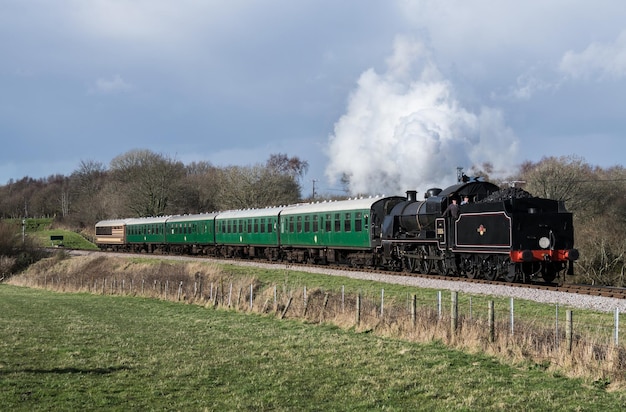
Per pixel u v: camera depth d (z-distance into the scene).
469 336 14.07
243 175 78.38
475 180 26.36
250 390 10.97
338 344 15.02
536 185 55.25
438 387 10.83
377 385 11.12
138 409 9.66
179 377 11.96
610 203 52.97
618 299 18.45
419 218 27.55
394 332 16.06
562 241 22.42
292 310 20.81
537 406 9.52
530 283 22.92
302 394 10.66
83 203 114.00
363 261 32.56
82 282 38.97
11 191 166.12
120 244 69.56
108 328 19.22
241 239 44.81
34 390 10.63
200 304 25.84
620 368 11.09
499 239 22.42
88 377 11.84
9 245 55.59
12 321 21.28
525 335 13.46
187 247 55.19
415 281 24.34
